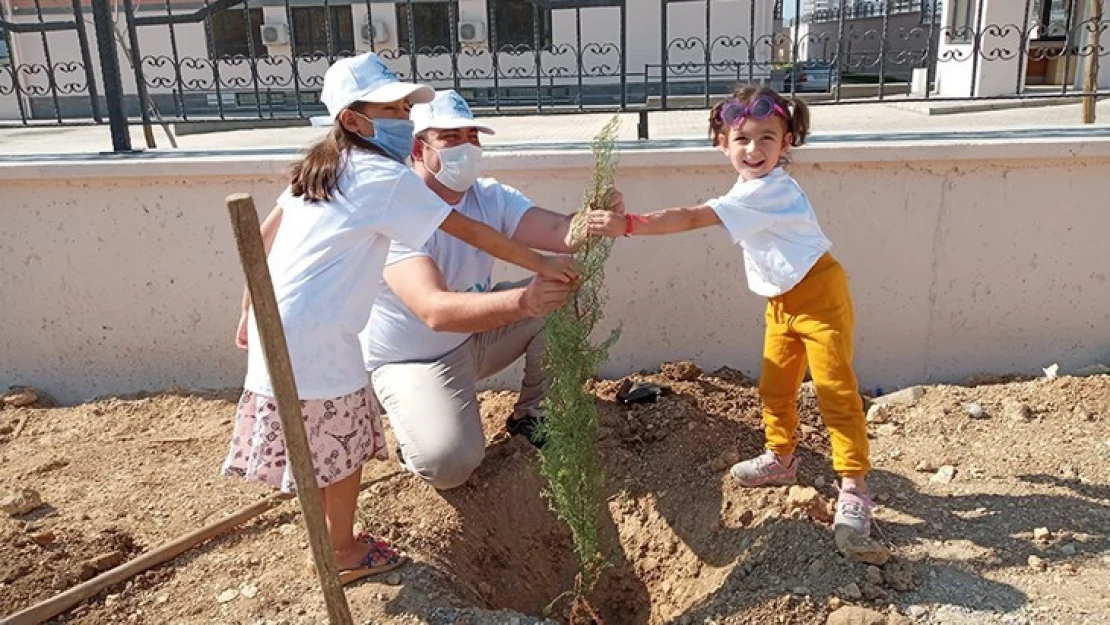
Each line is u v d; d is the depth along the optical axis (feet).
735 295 14.10
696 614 9.29
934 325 13.99
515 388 14.69
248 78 25.41
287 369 7.07
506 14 27.04
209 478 12.25
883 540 10.00
